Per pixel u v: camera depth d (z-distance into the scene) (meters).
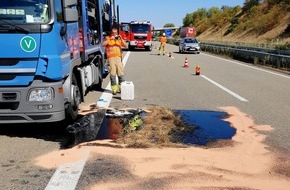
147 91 10.18
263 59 20.53
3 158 4.55
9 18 4.93
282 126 6.40
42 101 5.14
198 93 9.94
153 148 4.97
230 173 4.13
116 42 9.62
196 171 4.17
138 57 25.52
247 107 8.09
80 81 7.22
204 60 23.58
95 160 4.49
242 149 5.02
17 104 5.12
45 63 5.08
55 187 3.70
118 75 9.86
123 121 6.51
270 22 55.56
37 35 5.01
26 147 5.00
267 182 3.91
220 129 6.11
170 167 4.28
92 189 3.66
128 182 3.85
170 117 6.78
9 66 5.02
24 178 3.92
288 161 4.57
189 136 5.63
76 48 6.91
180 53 32.50
